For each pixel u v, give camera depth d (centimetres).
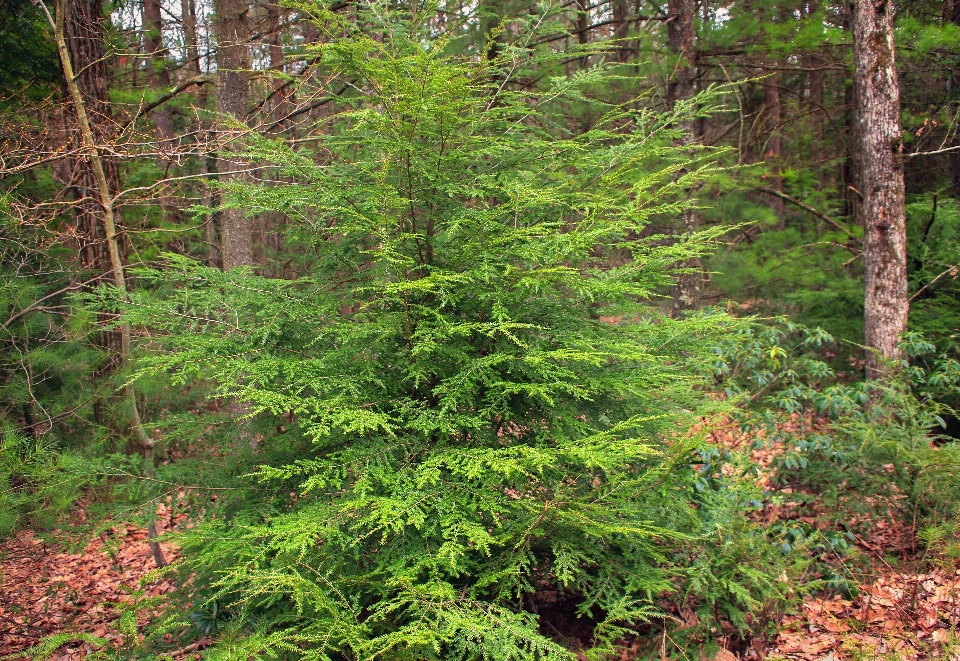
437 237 372
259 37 651
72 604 526
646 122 425
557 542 331
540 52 414
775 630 378
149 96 751
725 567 372
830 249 857
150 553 633
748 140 931
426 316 356
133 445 543
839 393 524
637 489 334
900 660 320
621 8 1020
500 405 355
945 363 537
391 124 325
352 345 353
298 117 756
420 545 325
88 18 588
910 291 772
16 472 387
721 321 395
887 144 649
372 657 239
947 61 783
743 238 982
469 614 272
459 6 639
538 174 386
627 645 381
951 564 385
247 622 347
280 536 287
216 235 924
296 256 465
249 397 295
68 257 636
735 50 817
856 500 466
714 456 435
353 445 342
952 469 418
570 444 316
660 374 350
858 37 655
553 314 380
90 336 565
